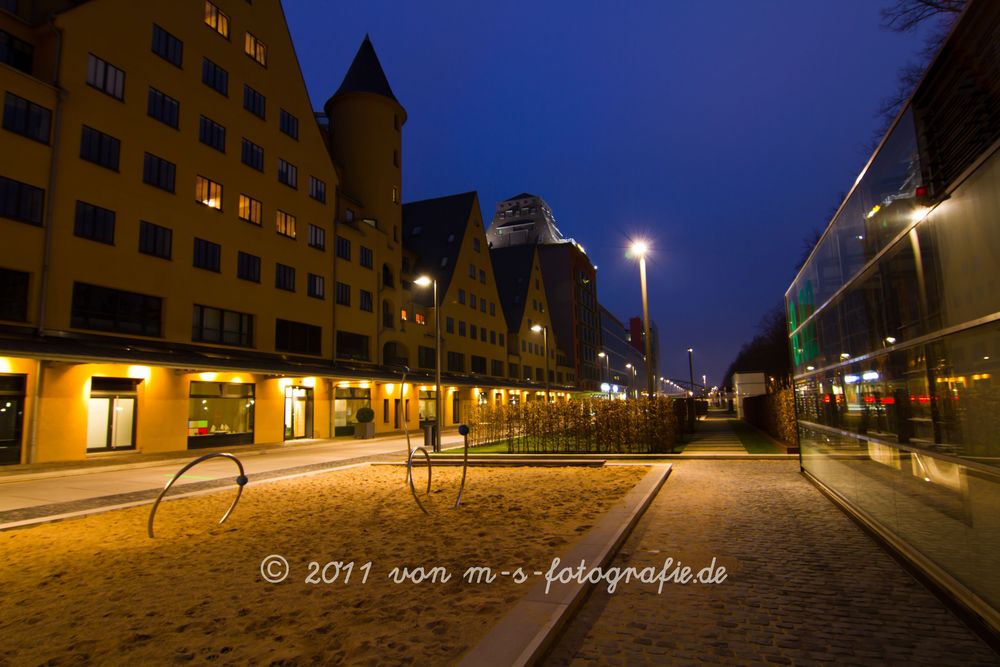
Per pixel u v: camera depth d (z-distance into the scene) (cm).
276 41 3164
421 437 3375
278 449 2595
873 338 666
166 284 2388
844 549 646
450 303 5009
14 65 2025
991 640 396
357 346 3697
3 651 407
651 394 1914
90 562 660
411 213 5866
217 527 841
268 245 2981
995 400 383
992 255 375
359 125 4181
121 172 2233
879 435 660
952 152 428
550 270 8994
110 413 2147
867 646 398
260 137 2989
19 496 1234
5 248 1836
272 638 418
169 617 468
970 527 431
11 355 1609
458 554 637
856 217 717
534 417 1947
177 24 2536
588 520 801
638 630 433
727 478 1224
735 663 376
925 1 1096
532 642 380
